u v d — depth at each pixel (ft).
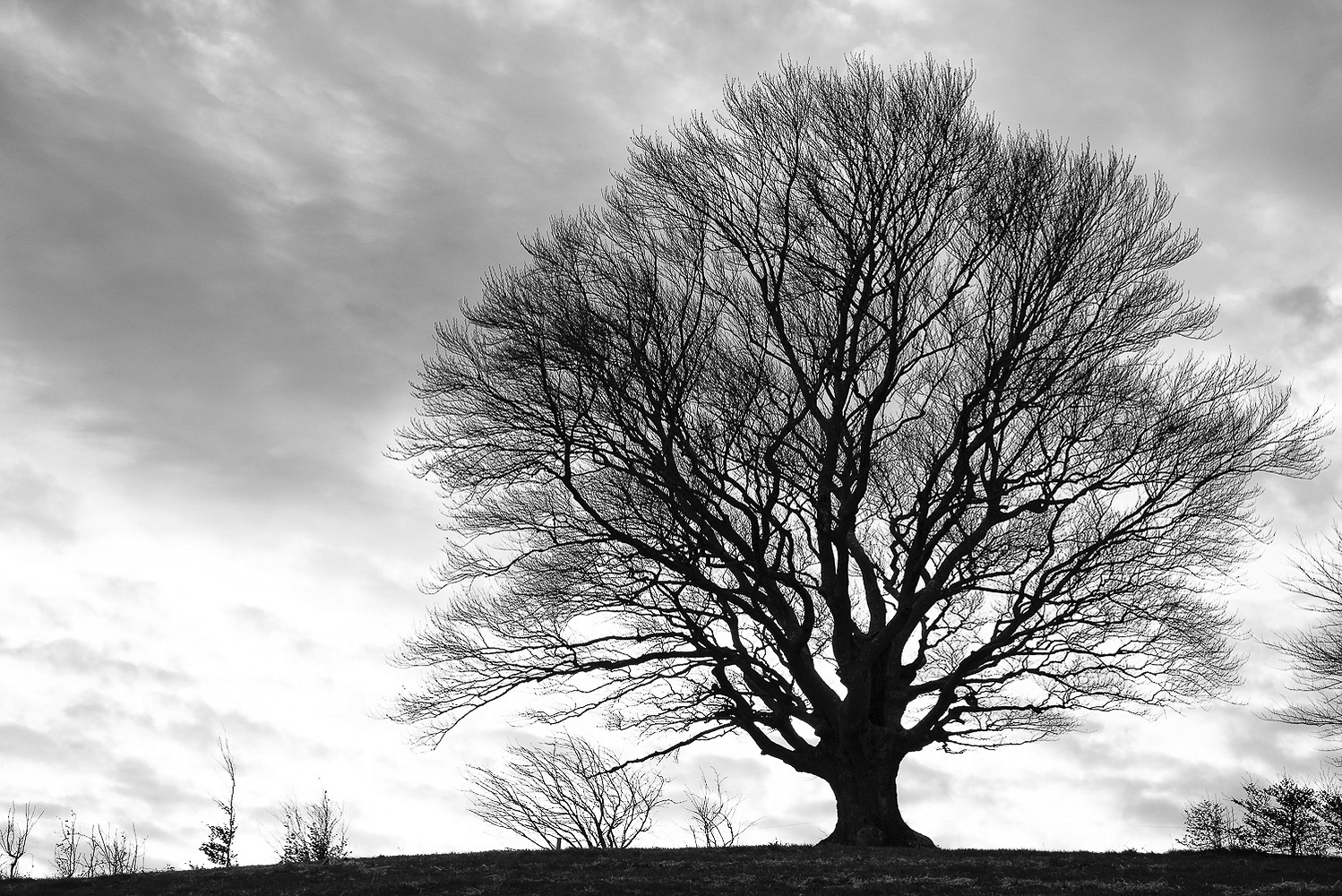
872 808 77.46
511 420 77.97
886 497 92.48
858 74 80.53
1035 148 79.05
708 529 78.54
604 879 61.21
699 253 81.25
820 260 79.46
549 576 83.30
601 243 80.23
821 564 78.43
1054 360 76.38
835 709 79.66
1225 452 77.82
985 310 78.64
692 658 81.51
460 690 83.35
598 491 84.94
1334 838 86.74
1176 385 79.97
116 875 67.82
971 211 78.43
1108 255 77.97
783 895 56.24
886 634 76.84
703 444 78.23
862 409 79.25
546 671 82.58
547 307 76.79
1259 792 89.66
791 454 83.46
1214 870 61.93
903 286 80.07
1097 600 80.33
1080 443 79.51
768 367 82.28
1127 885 57.31
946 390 85.87
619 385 76.43
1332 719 85.81
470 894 57.31
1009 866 64.08
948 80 80.28
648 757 83.51
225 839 93.45
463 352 79.30
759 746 81.71
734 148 81.82
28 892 61.62
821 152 79.66
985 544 85.92
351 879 62.75
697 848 77.15
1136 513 79.05
